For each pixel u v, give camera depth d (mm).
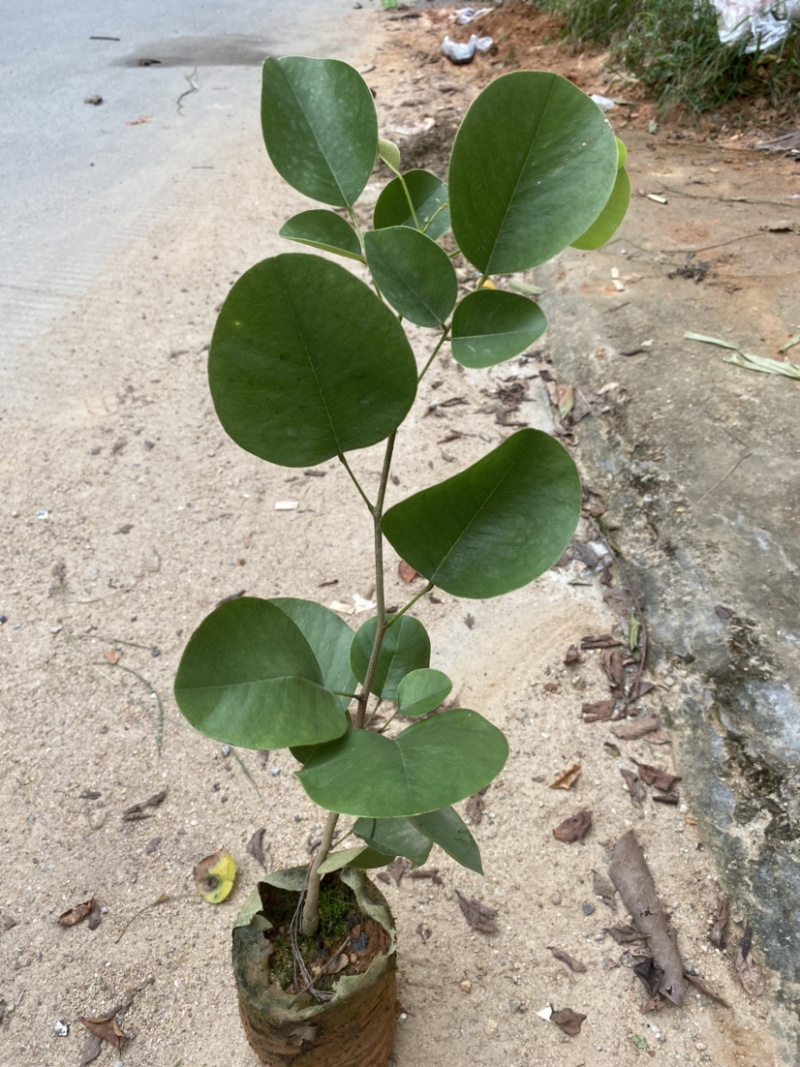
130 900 1052
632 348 1797
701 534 1391
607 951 992
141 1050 919
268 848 1108
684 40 2797
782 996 933
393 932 772
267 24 3879
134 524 1554
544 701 1268
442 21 3859
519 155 445
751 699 1165
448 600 1432
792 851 1018
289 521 1579
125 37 3713
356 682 667
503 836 1110
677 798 1142
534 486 512
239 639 494
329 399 458
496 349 462
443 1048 915
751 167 2463
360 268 2225
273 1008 723
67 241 2293
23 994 965
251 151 2758
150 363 1908
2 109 3018
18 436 1711
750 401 1606
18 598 1412
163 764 1198
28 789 1163
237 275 2174
